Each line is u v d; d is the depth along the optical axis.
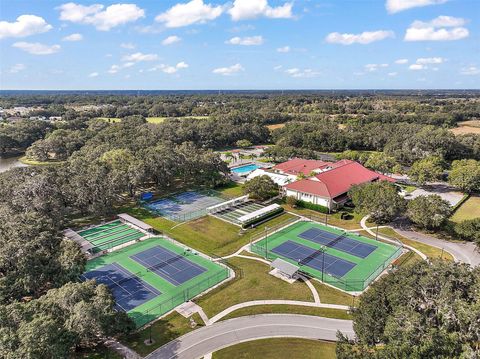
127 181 82.75
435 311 29.48
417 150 114.75
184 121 167.25
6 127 156.00
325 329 40.41
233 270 53.62
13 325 29.69
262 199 85.31
